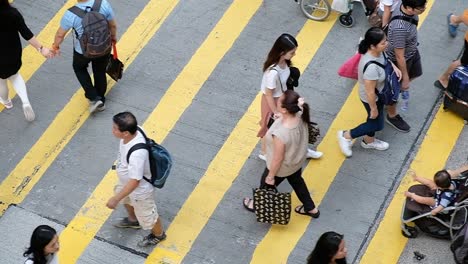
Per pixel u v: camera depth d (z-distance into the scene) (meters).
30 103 12.41
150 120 12.16
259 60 12.83
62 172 11.62
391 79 10.52
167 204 11.20
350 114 12.11
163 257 10.63
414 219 10.47
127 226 10.87
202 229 10.93
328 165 11.58
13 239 10.85
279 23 13.28
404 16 10.71
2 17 10.65
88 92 11.91
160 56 12.94
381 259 10.59
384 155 11.68
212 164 11.65
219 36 13.16
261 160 11.68
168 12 13.48
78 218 11.09
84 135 12.04
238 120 12.14
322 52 12.88
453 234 10.36
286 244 10.74
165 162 9.59
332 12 13.32
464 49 12.04
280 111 9.48
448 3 13.47
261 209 10.45
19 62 11.43
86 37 10.98
